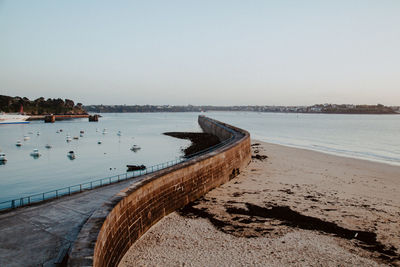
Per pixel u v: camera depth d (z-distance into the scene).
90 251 9.36
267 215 19.25
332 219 18.67
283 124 157.38
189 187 21.52
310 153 48.78
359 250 14.73
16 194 31.66
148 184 16.72
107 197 19.80
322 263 13.45
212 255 14.00
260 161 40.44
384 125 143.88
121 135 97.44
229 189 25.34
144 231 16.17
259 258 13.79
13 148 67.50
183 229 16.84
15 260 11.20
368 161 41.47
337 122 180.25
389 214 19.62
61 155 57.50
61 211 16.81
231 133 54.66
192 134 95.50
